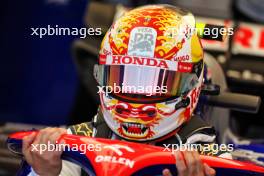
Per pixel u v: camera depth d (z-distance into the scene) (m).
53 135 5.27
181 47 5.55
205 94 6.14
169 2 10.64
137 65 5.47
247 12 10.74
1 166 8.65
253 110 6.76
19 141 5.33
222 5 10.80
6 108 11.47
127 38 5.55
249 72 9.91
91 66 9.17
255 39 10.26
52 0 10.88
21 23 11.12
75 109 10.16
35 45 11.21
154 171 5.09
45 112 11.38
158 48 5.50
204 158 5.14
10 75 11.38
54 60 11.20
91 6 9.48
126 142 5.23
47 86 11.32
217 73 7.17
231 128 8.48
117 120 5.51
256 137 9.75
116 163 5.09
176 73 5.50
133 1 10.66
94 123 5.79
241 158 6.83
